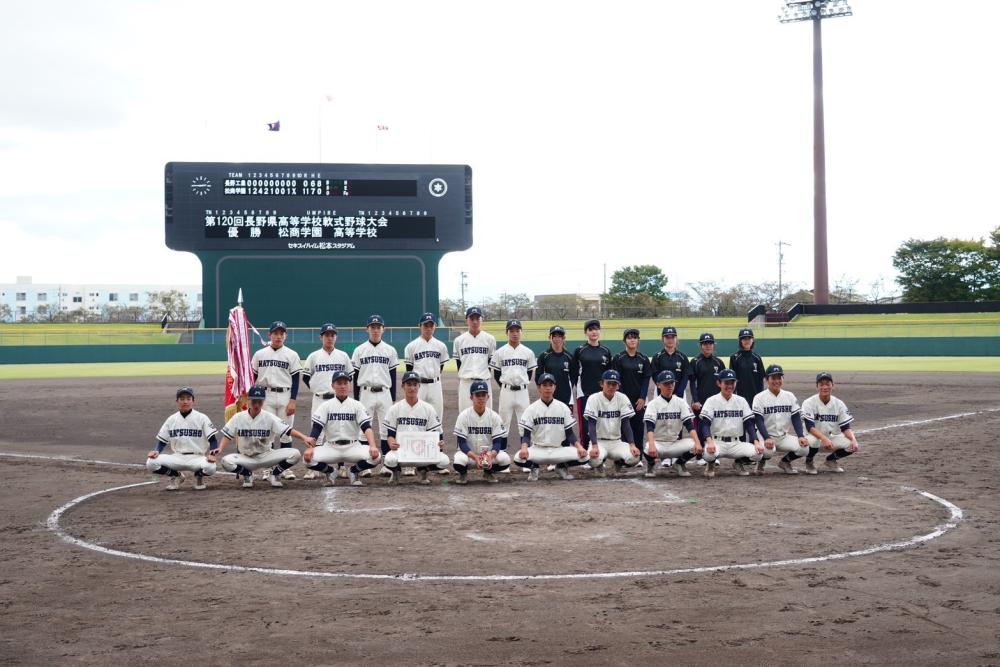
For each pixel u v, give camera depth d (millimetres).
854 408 21203
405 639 5609
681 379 13141
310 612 6184
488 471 11680
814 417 12445
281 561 7621
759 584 6785
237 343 13984
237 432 11547
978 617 5965
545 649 5414
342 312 39969
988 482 11516
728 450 12203
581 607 6242
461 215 39969
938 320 56656
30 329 60938
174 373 36375
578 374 13188
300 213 39156
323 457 11648
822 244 65250
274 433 11508
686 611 6137
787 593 6547
